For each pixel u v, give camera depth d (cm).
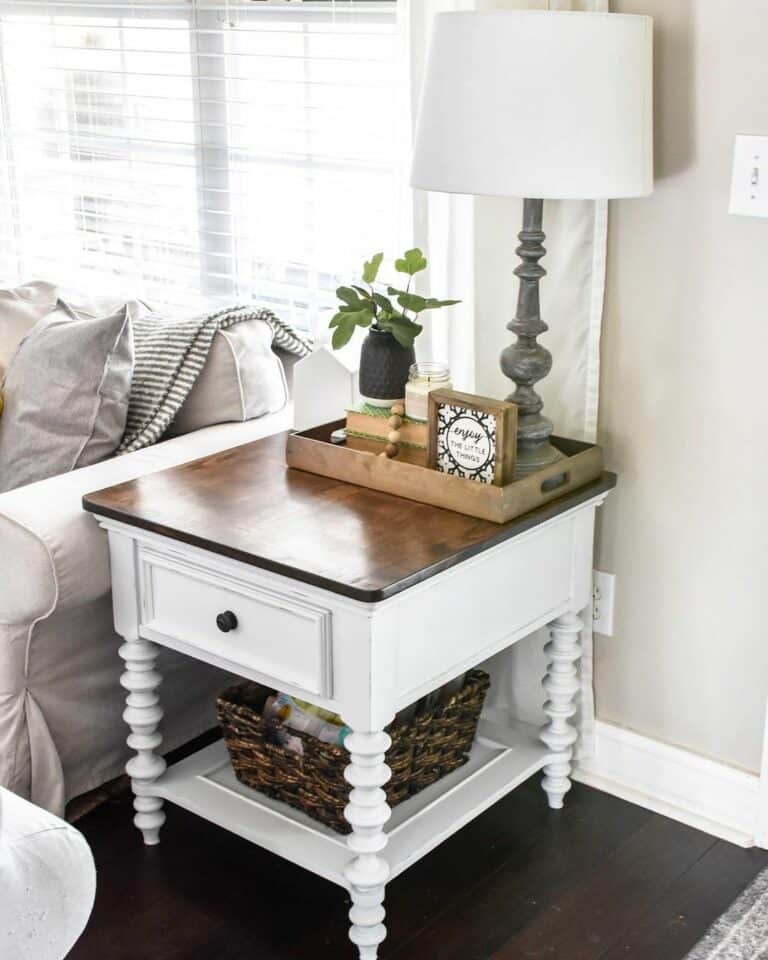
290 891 212
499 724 243
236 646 191
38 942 119
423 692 187
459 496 195
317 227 268
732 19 192
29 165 326
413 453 208
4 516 203
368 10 244
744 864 218
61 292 280
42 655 217
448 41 185
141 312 270
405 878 214
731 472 211
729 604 218
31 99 323
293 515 194
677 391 213
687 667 226
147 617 204
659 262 209
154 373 246
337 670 178
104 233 317
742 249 200
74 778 229
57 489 212
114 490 206
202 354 246
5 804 123
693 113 199
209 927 203
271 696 214
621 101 183
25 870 117
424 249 235
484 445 193
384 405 211
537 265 202
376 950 194
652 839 225
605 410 222
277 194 275
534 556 204
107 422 234
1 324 271
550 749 230
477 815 225
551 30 178
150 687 212
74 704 225
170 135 294
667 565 223
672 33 198
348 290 208
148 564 200
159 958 196
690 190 203
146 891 211
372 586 169
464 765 225
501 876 214
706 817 229
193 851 222
